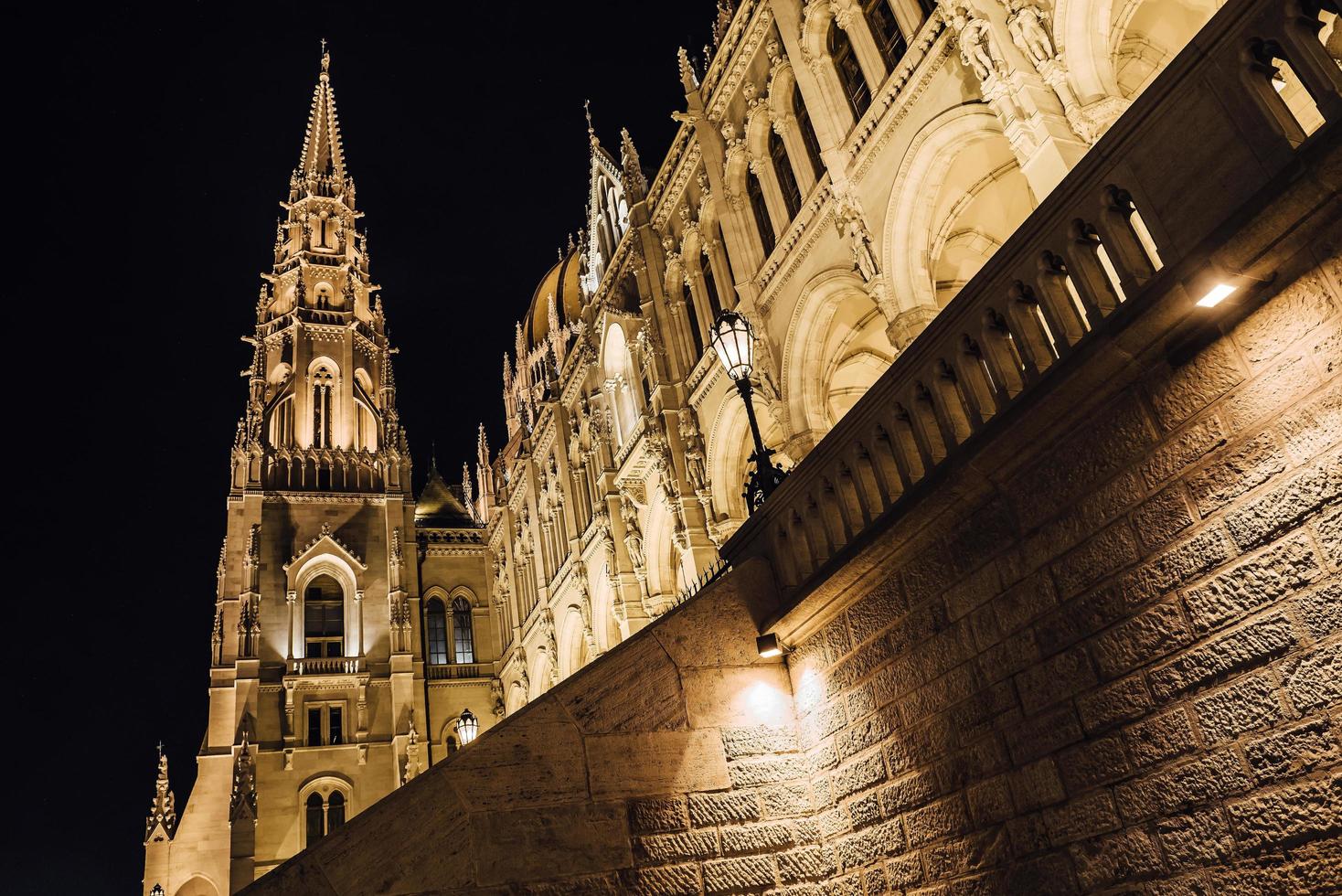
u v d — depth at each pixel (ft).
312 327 206.39
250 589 173.47
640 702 43.55
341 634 181.06
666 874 40.81
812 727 45.09
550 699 42.06
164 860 153.99
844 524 42.83
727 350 52.21
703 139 108.47
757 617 47.47
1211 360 27.86
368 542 188.55
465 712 134.41
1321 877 24.30
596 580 150.00
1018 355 34.63
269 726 166.40
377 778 169.07
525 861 38.78
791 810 44.14
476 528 216.33
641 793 41.78
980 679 35.70
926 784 37.93
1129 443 30.32
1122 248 29.76
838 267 87.86
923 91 76.64
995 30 64.80
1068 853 31.53
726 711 44.91
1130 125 29.37
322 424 201.05
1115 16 68.03
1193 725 27.81
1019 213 82.53
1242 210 25.49
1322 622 24.67
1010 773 33.99
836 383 103.65
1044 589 33.17
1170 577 28.81
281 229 225.56
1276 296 26.18
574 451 160.76
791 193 99.40
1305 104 63.21
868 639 41.70
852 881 41.83
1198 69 27.55
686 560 109.60
